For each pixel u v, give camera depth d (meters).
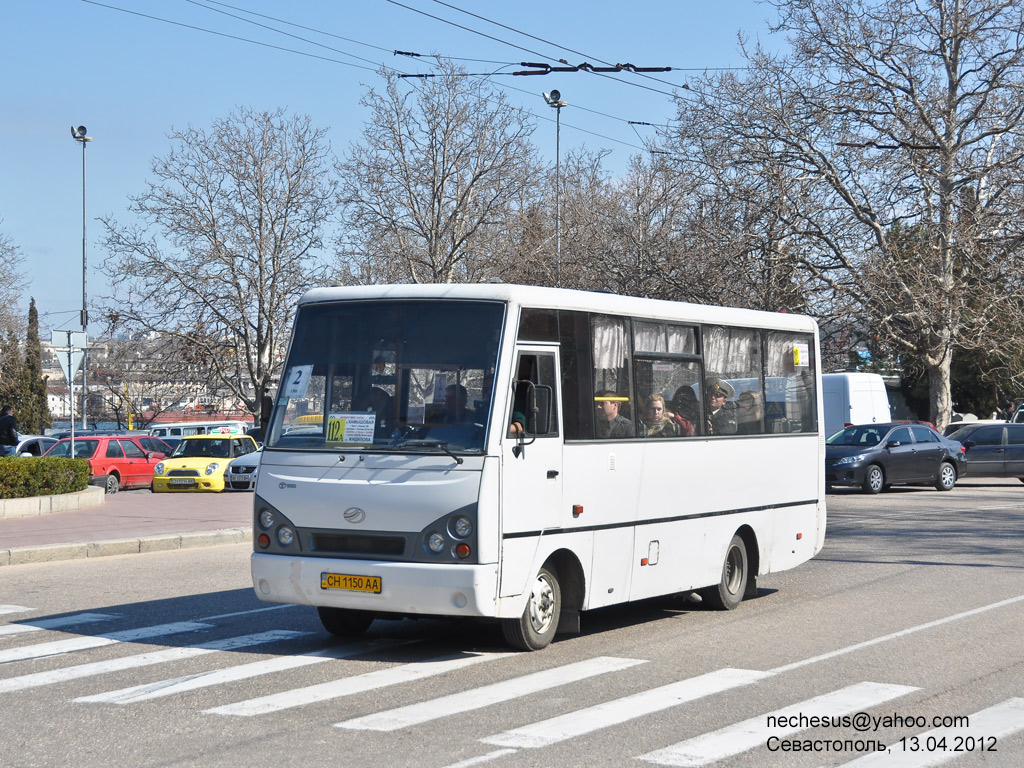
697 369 11.48
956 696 7.78
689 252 37.47
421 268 50.94
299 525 9.14
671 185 41.88
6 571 14.88
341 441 9.18
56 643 9.83
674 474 10.91
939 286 35.66
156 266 49.22
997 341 36.59
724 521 11.72
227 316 50.03
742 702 7.58
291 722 7.05
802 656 9.20
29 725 7.02
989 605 11.88
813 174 36.50
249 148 49.53
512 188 48.97
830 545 17.73
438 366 9.09
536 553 9.09
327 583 8.90
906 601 12.23
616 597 10.09
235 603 12.15
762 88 36.94
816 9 37.75
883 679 8.32
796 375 13.34
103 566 15.43
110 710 7.40
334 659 9.12
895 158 35.81
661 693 7.83
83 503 23.09
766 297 35.41
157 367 51.97
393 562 8.72
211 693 7.88
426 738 6.66
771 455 12.62
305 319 9.74
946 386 40.16
